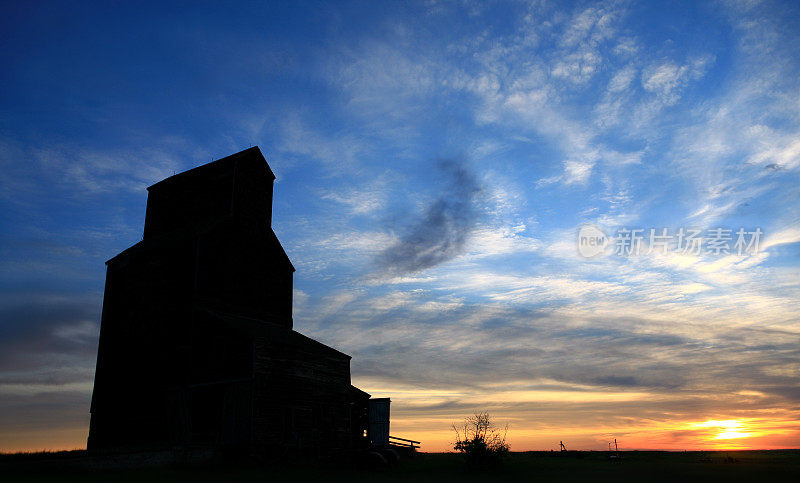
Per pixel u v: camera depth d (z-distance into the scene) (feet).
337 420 110.93
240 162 119.34
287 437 95.71
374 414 119.75
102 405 105.09
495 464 88.58
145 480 65.36
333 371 113.39
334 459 90.74
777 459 129.49
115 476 69.82
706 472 84.99
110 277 114.52
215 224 109.29
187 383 96.43
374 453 87.51
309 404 103.60
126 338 107.24
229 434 90.27
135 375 103.24
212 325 98.58
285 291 126.52
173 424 95.50
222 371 94.84
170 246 107.76
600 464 104.22
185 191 124.36
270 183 129.49
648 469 92.73
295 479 71.10
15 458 74.28
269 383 94.12
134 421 100.17
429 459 109.70
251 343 93.25
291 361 100.99
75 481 63.21
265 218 125.18
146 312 106.42
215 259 107.04
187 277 102.99
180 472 76.48
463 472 84.43
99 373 107.86
